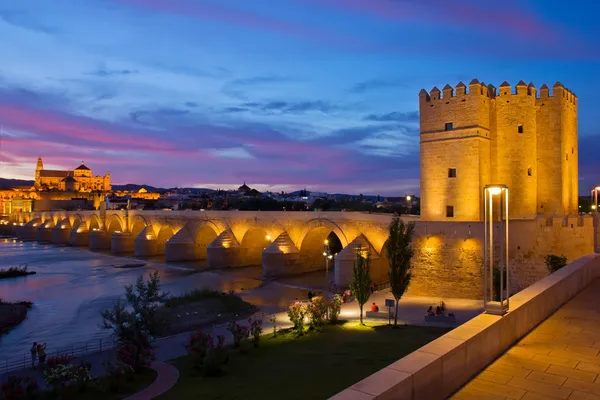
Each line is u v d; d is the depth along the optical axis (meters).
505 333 10.98
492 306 11.21
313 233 68.44
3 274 74.25
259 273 70.38
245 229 78.44
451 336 9.37
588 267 18.55
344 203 171.88
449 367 8.48
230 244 78.12
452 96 45.34
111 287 63.56
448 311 35.28
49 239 153.62
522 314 12.00
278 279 64.25
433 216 46.22
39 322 44.72
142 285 28.08
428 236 41.59
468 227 39.56
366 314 36.25
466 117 44.22
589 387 8.80
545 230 37.34
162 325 27.52
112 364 29.03
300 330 32.66
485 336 9.96
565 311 14.28
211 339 27.06
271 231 73.62
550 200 46.22
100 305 51.81
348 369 22.98
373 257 53.25
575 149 50.34
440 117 46.06
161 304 45.06
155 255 100.31
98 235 120.62
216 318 41.88
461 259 39.81
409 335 29.53
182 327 38.59
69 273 77.56
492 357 10.27
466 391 8.65
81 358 31.19
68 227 143.38
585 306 14.84
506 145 45.62
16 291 62.06
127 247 110.44
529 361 10.16
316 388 20.48
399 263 33.00
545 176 46.56
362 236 55.75
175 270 77.50
